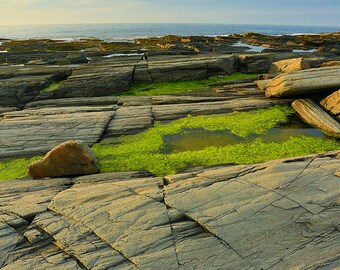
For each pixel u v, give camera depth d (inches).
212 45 2773.1
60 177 624.7
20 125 863.1
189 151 732.7
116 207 444.8
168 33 7677.2
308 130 851.4
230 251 364.8
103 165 679.7
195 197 454.0
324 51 2265.0
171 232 395.5
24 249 390.0
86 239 394.6
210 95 1164.5
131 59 1742.1
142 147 765.3
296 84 966.4
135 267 350.3
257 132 839.1
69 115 938.1
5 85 1228.5
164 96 1171.9
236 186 471.5
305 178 477.4
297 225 393.4
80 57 1939.0
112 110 1010.7
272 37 3668.8
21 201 486.3
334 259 343.9
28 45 3137.3
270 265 344.5
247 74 1557.6
